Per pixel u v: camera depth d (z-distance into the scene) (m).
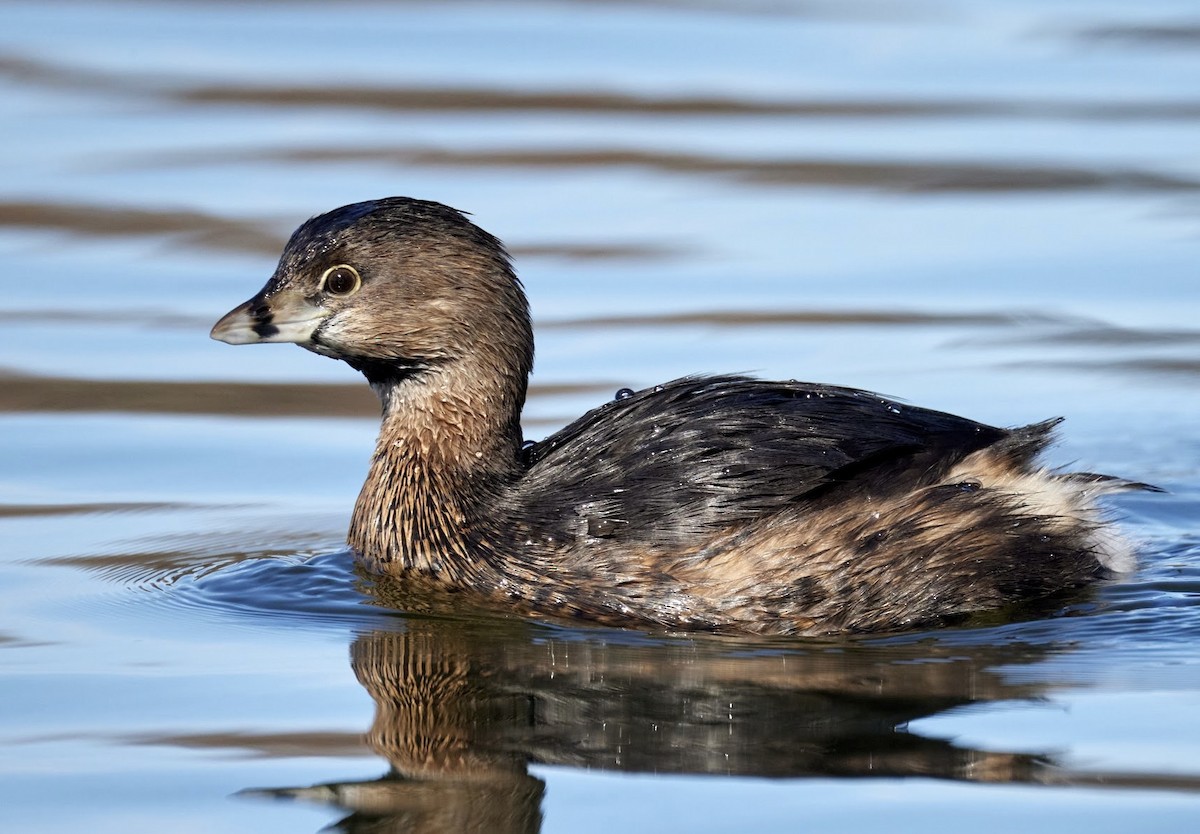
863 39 26.78
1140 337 18.20
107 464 15.88
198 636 12.16
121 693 11.16
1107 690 10.97
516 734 10.53
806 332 18.45
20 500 15.04
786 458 12.12
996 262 20.03
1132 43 26.47
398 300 13.13
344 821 9.54
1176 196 21.75
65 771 10.10
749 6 28.05
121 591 13.07
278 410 17.28
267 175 21.86
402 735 10.51
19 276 19.72
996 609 12.30
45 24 26.70
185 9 27.69
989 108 24.17
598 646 11.88
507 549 12.60
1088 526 12.59
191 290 19.45
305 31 26.67
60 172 21.80
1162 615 12.25
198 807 9.71
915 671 11.33
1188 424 16.36
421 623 12.38
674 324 18.61
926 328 18.52
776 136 23.33
